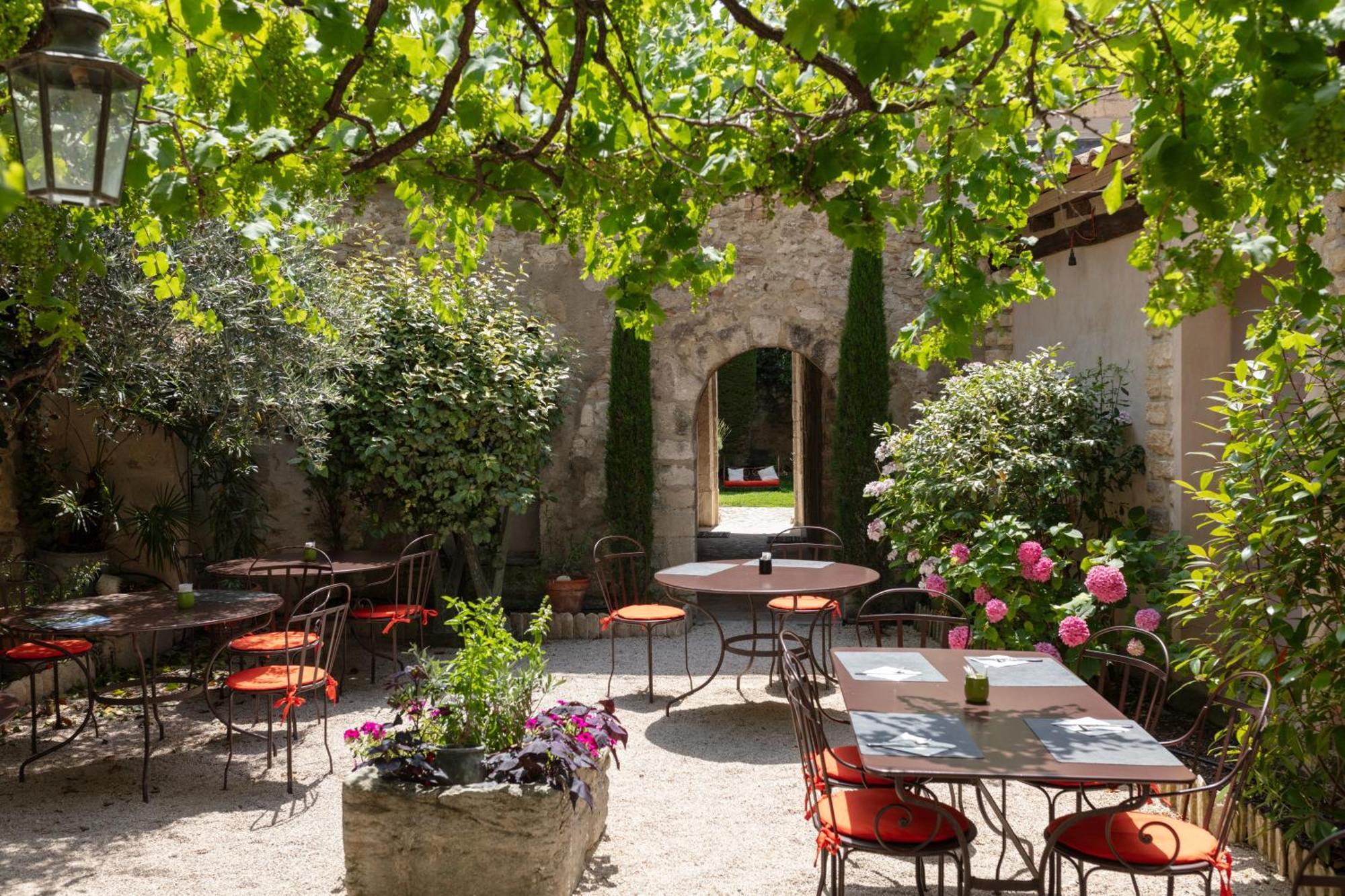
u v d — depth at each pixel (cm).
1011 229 449
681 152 356
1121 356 686
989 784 493
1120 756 303
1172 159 241
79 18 245
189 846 430
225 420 676
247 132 315
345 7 272
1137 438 666
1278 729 375
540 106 372
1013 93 344
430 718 408
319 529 861
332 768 527
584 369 887
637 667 731
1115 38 256
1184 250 272
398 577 775
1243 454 423
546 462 841
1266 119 218
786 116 335
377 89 290
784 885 390
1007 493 666
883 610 846
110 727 594
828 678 667
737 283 876
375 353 771
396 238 874
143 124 312
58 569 719
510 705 409
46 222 293
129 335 597
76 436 773
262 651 547
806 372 1091
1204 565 442
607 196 366
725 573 644
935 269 378
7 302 363
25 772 521
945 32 222
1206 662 445
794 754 544
